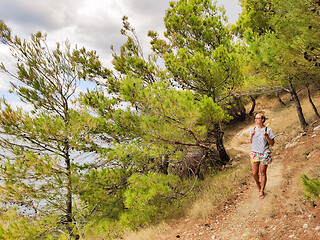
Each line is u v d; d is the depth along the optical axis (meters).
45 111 8.30
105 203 7.97
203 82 9.58
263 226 4.48
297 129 9.73
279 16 5.84
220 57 8.94
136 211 6.85
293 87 9.55
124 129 7.74
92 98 7.89
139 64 9.73
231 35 13.64
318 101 12.02
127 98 7.09
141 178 7.06
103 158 7.77
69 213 7.72
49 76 8.26
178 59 9.51
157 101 6.85
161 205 7.22
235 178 7.47
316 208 4.21
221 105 10.38
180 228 5.76
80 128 7.49
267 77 9.20
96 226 7.13
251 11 10.79
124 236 6.39
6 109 6.99
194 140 8.20
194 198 7.26
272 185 5.98
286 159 7.54
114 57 10.30
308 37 4.45
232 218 5.31
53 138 7.42
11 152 6.95
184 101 6.85
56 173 7.27
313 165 5.84
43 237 6.91
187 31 11.77
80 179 7.36
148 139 7.34
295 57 5.32
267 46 6.31
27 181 6.77
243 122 17.52
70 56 8.88
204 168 10.18
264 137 5.36
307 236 3.63
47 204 7.37
